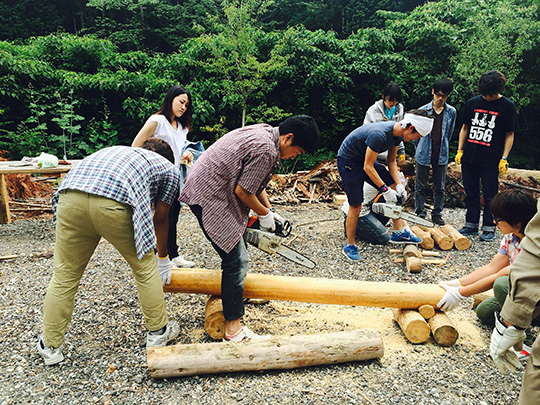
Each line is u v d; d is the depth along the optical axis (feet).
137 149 7.93
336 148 34.58
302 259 9.00
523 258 5.71
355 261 13.93
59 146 28.96
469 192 16.58
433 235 15.71
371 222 15.30
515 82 33.17
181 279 9.00
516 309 5.74
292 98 33.45
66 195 7.18
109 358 8.15
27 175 22.25
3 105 29.55
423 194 18.15
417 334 8.80
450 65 32.32
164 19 44.01
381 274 12.96
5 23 42.73
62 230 7.33
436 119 17.33
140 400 7.01
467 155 16.21
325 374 7.80
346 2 48.21
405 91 33.65
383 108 15.94
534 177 23.29
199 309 10.26
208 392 7.23
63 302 7.72
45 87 30.40
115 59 32.78
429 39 32.73
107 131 30.99
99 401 6.97
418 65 33.45
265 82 31.27
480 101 15.61
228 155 7.52
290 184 24.17
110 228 7.18
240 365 7.55
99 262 13.29
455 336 8.74
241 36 29.86
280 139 7.70
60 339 7.87
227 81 30.01
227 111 32.35
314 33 34.01
